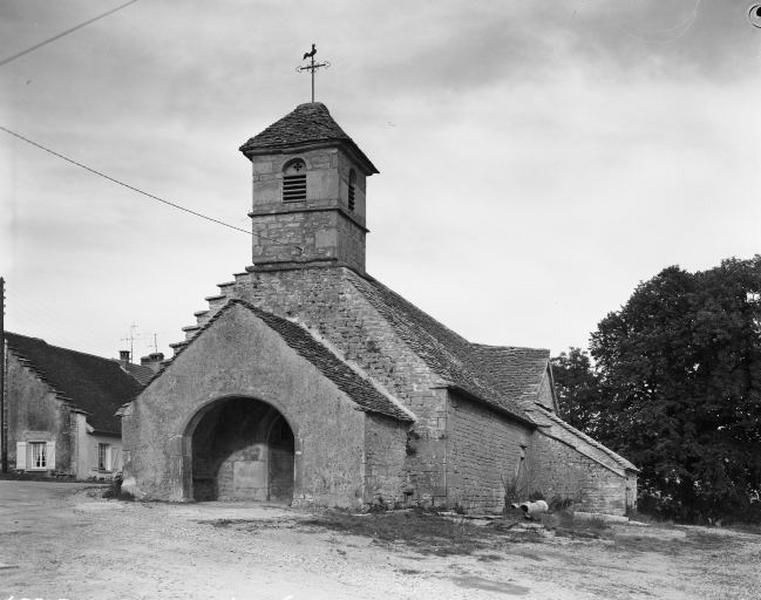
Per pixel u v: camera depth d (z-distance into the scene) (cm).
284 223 2638
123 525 1622
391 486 2230
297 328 2467
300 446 2128
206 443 2388
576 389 5272
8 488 2541
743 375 4222
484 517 2323
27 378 4028
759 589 1555
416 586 1241
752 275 4247
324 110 2758
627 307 4772
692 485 4566
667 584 1532
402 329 2520
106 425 4166
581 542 2089
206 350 2248
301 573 1262
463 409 2534
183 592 1066
